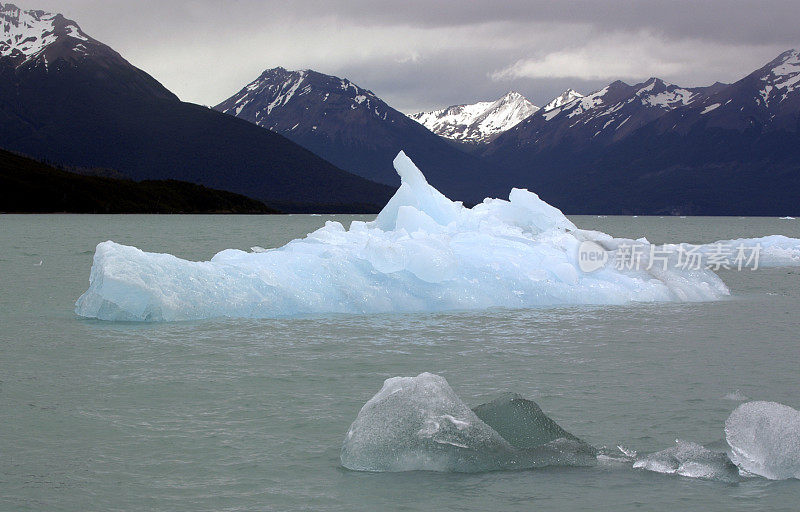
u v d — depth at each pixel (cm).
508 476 779
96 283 1792
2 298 2155
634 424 957
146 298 1731
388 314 1836
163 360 1324
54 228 9169
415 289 1934
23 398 1069
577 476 780
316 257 1986
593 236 2567
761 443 807
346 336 1555
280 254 2014
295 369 1260
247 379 1188
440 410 841
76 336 1545
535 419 889
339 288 1897
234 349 1420
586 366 1296
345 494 736
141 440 890
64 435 906
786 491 743
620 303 2055
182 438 898
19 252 4322
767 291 2409
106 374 1217
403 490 745
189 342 1485
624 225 17025
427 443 811
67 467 803
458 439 818
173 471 793
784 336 1583
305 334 1573
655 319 1800
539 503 714
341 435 912
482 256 2106
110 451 853
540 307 1967
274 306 1819
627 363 1320
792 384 1166
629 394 1105
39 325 1677
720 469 790
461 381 1184
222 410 1015
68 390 1116
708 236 9369
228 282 1830
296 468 803
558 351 1423
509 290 2009
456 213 2525
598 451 846
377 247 1897
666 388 1141
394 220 2550
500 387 1148
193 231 8725
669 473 788
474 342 1503
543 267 2120
